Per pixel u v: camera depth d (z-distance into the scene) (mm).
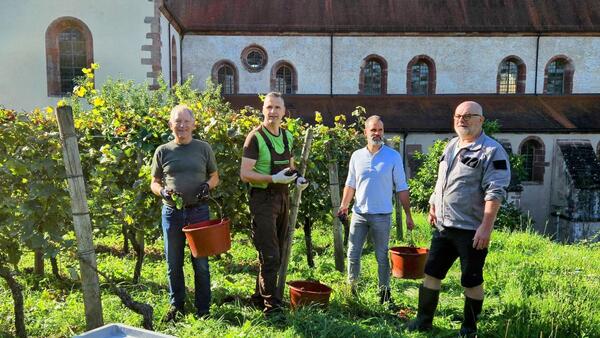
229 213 6910
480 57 22938
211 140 6457
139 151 6273
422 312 4840
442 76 22953
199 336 4273
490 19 23125
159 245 8648
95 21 16891
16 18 16562
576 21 23266
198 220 4781
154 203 6332
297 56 22391
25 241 4328
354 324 4594
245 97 22125
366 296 5625
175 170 4715
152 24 17062
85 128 6586
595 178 20266
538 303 5148
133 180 6414
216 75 22156
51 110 5762
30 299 5332
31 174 4504
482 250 4496
